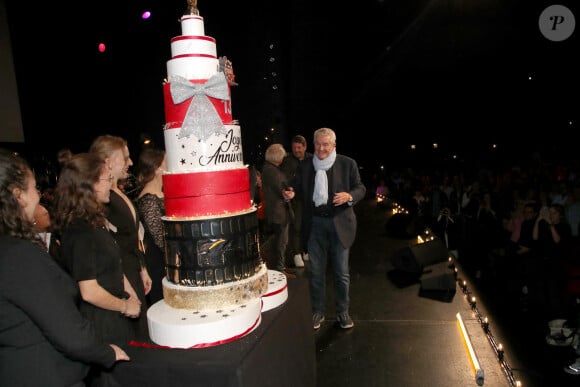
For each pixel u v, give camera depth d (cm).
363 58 1261
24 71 670
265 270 183
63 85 739
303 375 209
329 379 272
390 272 489
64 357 137
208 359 140
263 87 1151
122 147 236
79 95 773
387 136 1878
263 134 1179
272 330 166
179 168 162
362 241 656
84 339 132
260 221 664
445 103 1580
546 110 1355
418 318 360
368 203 1120
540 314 417
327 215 325
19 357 129
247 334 158
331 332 339
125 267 225
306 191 330
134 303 192
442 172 1166
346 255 334
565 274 409
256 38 1105
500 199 707
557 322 362
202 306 161
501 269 535
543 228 491
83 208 171
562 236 471
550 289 410
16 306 127
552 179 793
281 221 456
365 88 1446
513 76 1231
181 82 155
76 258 165
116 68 841
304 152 493
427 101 1576
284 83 1171
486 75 1266
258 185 636
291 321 195
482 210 654
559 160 1073
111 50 814
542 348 329
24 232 133
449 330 336
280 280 203
